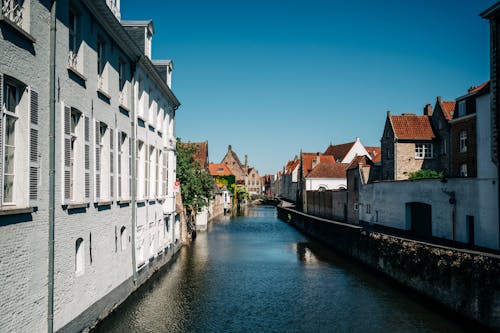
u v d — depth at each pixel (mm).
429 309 14602
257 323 13062
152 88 19078
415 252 16453
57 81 9391
